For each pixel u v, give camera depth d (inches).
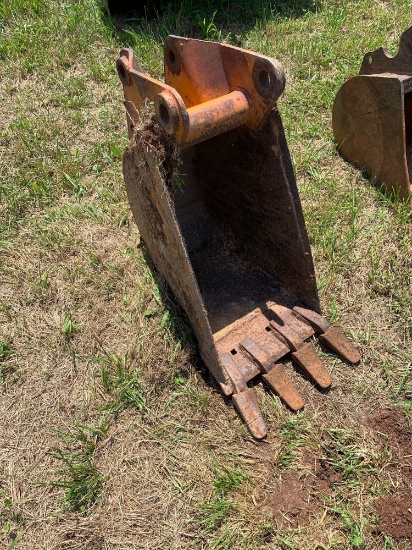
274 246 57.8
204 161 61.5
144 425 50.9
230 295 59.9
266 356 52.1
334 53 99.3
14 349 57.9
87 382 54.6
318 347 55.7
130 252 65.9
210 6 111.7
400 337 57.7
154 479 47.4
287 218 52.8
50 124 85.3
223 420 50.6
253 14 112.6
